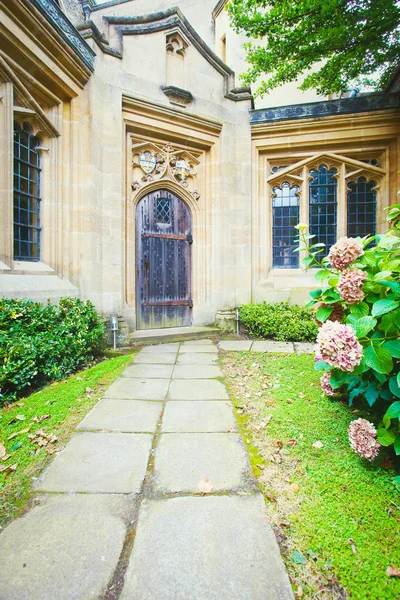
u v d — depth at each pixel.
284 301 6.52
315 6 5.04
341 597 1.12
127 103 5.37
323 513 1.50
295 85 10.22
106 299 5.11
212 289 6.57
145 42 5.54
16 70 4.00
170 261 6.34
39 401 2.87
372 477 1.74
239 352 4.83
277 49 5.74
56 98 4.62
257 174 6.84
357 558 1.26
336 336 1.75
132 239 5.70
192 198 6.50
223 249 6.48
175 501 1.60
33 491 1.69
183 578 1.18
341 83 6.73
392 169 6.54
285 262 7.08
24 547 1.33
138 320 5.94
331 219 6.95
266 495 1.64
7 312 3.32
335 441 2.11
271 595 1.12
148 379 3.56
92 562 1.26
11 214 4.00
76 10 7.29
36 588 1.16
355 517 1.47
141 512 1.53
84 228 4.83
